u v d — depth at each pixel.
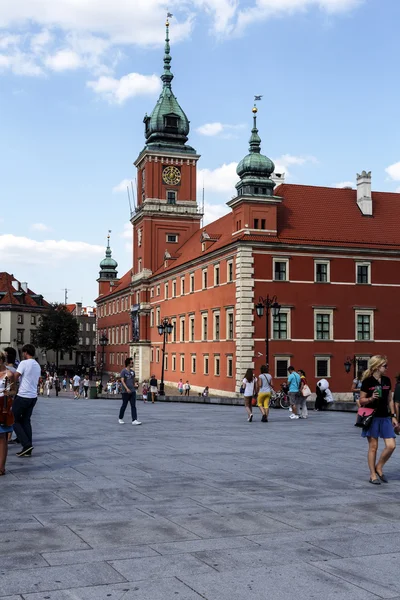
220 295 67.69
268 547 8.44
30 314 131.75
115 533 9.02
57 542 8.57
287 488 12.33
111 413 32.91
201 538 8.81
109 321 132.25
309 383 62.38
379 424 12.97
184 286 81.06
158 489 12.08
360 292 64.44
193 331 77.69
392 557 8.08
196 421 27.41
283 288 62.31
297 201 67.75
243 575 7.37
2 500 11.09
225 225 76.75
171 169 96.88
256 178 63.50
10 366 16.92
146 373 98.38
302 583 7.14
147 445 18.53
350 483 12.91
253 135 65.19
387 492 12.05
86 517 9.92
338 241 64.00
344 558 8.02
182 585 7.04
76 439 19.95
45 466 14.62
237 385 61.66
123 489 12.05
